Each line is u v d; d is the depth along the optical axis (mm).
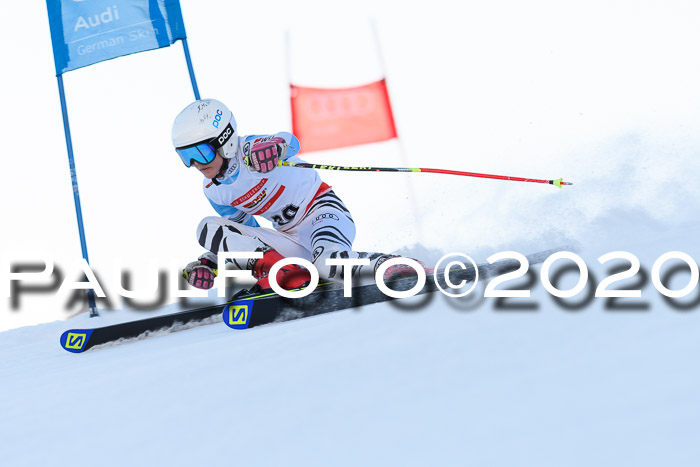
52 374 10172
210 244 14570
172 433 5570
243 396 6102
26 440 6305
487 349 5887
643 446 3672
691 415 3883
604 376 4742
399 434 4508
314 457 4469
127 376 8227
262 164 13648
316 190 15133
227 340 9766
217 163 13984
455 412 4660
